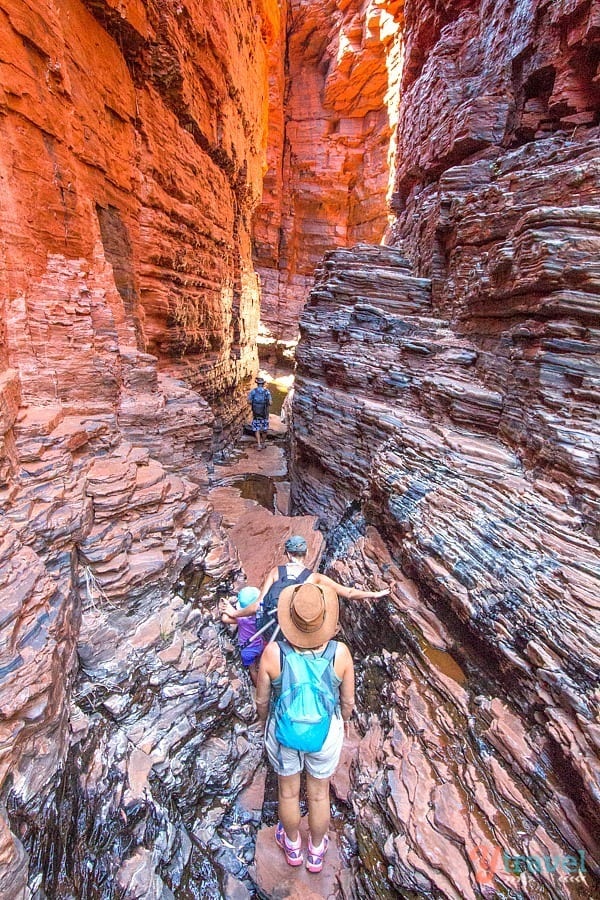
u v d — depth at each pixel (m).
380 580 5.56
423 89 11.13
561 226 4.59
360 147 28.08
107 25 6.28
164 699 3.94
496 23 8.94
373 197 27.34
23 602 2.86
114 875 2.95
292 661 2.97
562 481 4.14
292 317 30.55
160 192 8.34
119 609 4.07
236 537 8.27
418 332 8.02
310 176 28.98
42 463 3.78
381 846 3.37
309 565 7.38
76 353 4.98
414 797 3.37
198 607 4.92
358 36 24.47
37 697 2.72
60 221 5.12
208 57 10.08
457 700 3.85
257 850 3.66
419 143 11.38
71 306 4.99
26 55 4.46
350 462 8.04
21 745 2.64
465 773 3.37
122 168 6.89
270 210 28.45
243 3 13.53
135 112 7.39
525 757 3.16
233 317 16.28
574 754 2.82
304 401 10.09
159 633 4.18
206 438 8.23
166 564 4.56
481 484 4.77
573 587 3.41
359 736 4.57
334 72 25.59
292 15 26.70
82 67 5.64
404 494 5.54
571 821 2.82
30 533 3.29
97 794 3.11
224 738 4.29
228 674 4.61
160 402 6.73
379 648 5.09
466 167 8.47
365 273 9.41
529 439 4.76
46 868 2.57
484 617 3.82
